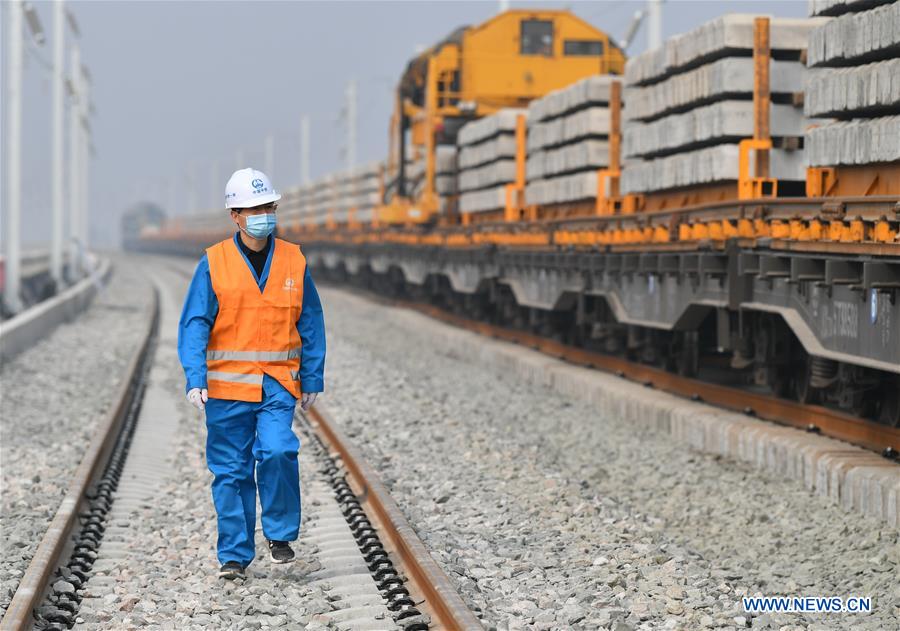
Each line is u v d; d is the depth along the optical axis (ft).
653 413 151.43
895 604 77.20
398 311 368.89
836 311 114.52
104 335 312.91
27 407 175.73
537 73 305.32
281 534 81.30
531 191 246.06
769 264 127.85
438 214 325.01
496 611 72.59
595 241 192.65
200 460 131.44
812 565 88.28
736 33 141.69
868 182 113.91
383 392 184.55
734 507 107.34
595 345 234.79
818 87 118.11
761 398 143.54
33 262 629.92
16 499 108.99
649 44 246.27
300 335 81.97
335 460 123.13
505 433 147.64
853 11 114.93
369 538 89.30
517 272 252.62
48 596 75.72
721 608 74.23
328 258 569.64
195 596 77.05
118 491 113.70
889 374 118.52
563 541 92.38
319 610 73.77
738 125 142.61
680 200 166.40
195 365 78.02
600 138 208.33
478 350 249.14
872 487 98.02
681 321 160.97
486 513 101.55
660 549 89.15
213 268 78.95
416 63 339.16
